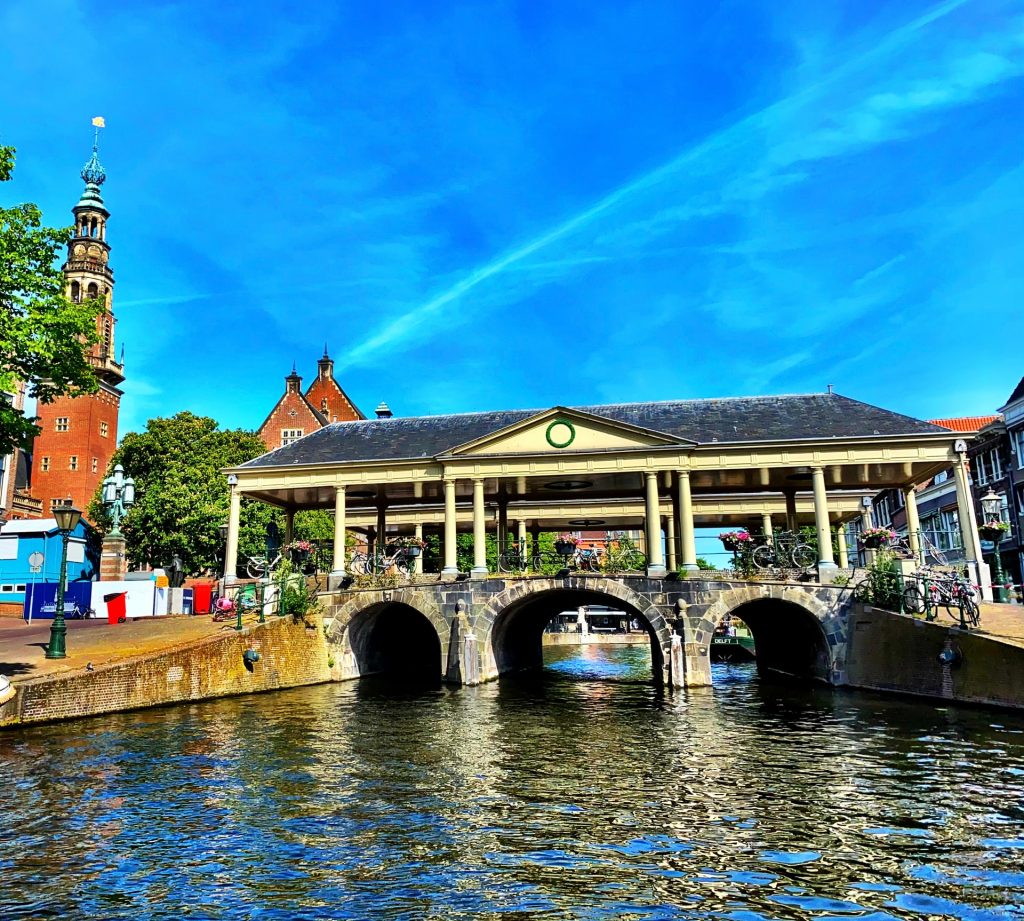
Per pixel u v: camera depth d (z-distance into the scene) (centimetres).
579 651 4875
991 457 3975
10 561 3547
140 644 2108
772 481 3316
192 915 748
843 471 3053
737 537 2783
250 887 817
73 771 1269
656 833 994
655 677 3041
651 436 2852
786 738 1608
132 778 1241
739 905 778
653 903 782
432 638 3884
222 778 1259
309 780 1258
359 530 5028
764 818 1055
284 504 3700
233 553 3094
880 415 2909
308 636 2627
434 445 3181
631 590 2595
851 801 1131
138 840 954
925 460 2714
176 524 4103
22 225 1603
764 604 2911
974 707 1909
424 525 4500
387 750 1496
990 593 2522
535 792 1193
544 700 2255
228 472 3136
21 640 2202
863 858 902
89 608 2994
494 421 3350
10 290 1576
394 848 938
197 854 910
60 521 1909
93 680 1731
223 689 2161
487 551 4597
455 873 859
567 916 753
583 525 4453
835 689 2389
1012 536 3775
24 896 786
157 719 1747
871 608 2348
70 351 1636
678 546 3803
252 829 1005
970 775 1267
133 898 785
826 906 775
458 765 1373
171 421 4466
